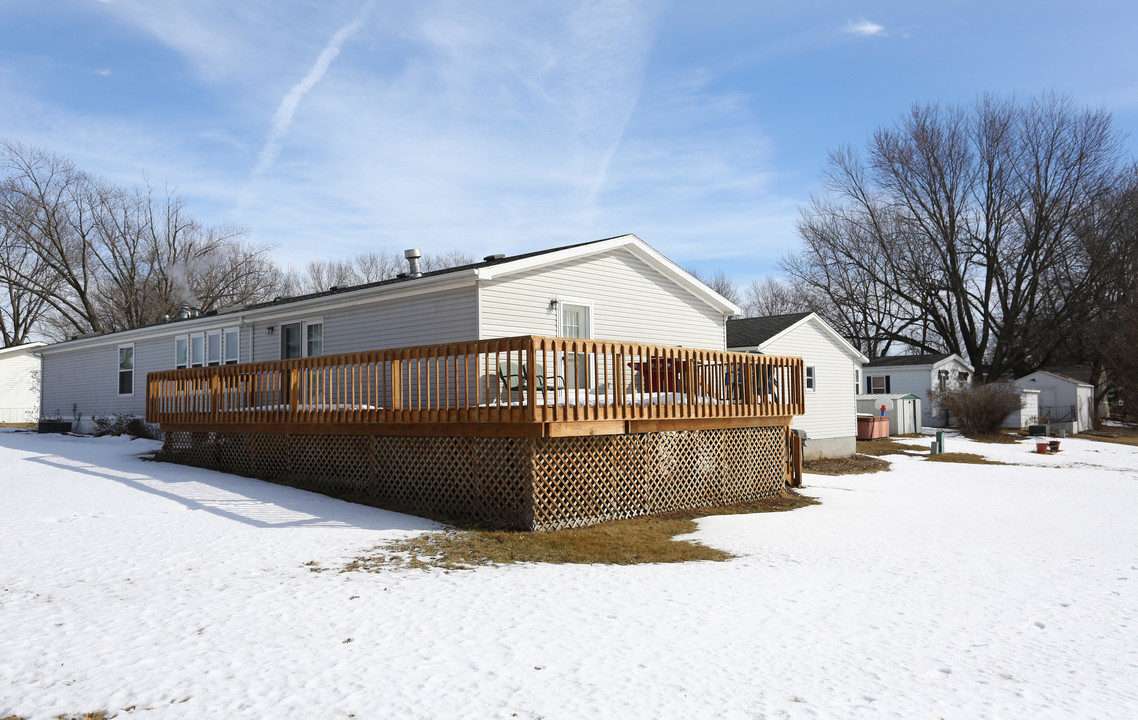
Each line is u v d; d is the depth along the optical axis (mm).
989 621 6156
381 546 8352
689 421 12000
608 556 8469
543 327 13836
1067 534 10438
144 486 11883
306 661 4836
